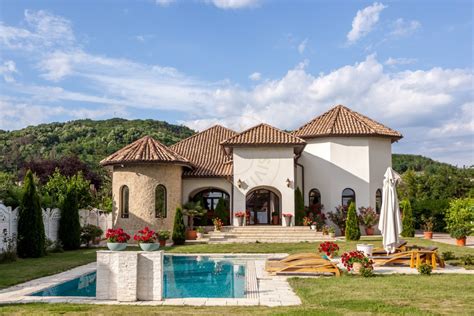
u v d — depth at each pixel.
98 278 12.68
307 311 10.62
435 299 11.99
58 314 10.48
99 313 10.60
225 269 19.77
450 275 16.30
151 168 31.27
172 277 17.73
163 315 10.44
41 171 50.00
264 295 13.30
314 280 15.70
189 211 32.78
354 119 36.69
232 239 30.66
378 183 35.41
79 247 28.06
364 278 15.90
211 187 35.12
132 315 10.40
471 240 31.05
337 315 10.16
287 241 30.08
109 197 43.75
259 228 31.75
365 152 35.09
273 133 33.78
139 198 31.03
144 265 12.55
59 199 30.81
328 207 34.97
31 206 23.19
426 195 56.09
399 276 16.20
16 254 22.31
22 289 14.45
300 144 32.28
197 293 14.30
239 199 32.81
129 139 74.25
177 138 78.25
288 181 32.69
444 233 38.62
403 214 33.50
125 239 13.44
